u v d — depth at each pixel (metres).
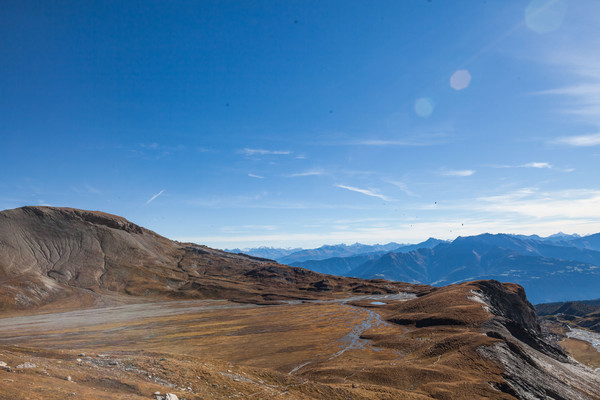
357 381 66.38
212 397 35.06
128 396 27.06
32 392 22.38
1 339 115.62
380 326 138.62
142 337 120.00
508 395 62.59
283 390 46.44
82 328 135.88
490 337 91.25
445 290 183.62
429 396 60.22
